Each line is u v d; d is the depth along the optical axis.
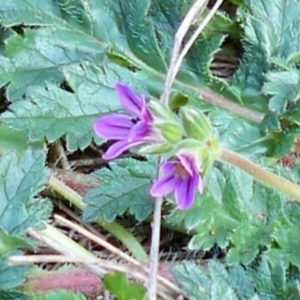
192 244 0.26
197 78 0.28
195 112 0.22
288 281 0.26
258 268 0.26
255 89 0.28
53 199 0.28
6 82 0.27
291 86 0.26
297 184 0.26
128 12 0.28
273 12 0.28
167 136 0.22
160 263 0.27
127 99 0.22
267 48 0.28
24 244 0.25
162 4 0.28
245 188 0.27
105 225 0.28
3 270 0.25
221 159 0.24
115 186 0.26
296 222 0.27
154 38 0.28
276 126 0.27
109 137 0.22
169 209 0.27
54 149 0.28
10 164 0.26
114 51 0.28
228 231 0.26
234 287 0.26
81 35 0.28
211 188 0.26
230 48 0.29
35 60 0.27
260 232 0.27
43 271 0.27
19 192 0.25
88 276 0.27
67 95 0.27
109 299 0.27
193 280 0.26
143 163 0.26
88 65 0.27
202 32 0.28
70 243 0.27
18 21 0.27
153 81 0.28
